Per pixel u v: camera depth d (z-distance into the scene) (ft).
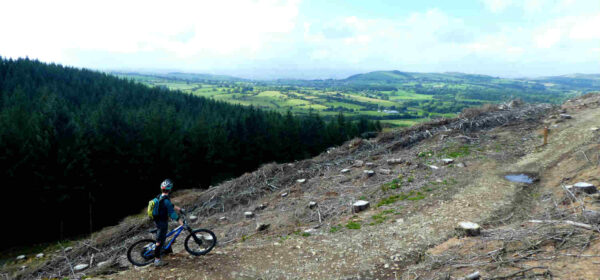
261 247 26.68
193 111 274.16
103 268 31.37
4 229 78.84
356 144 68.95
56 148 90.58
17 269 52.16
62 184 87.40
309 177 55.21
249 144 151.53
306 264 22.94
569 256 17.52
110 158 102.37
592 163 35.83
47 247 73.51
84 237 80.28
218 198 54.19
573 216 23.08
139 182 108.37
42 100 202.90
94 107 228.02
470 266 19.11
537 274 16.51
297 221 35.81
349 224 30.99
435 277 18.80
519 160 45.39
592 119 60.49
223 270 22.13
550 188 33.45
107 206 99.66
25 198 82.89
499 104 89.10
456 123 69.92
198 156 134.72
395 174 46.21
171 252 24.68
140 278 21.02
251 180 57.77
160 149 117.29
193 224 45.98
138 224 49.34
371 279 20.34
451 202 32.65
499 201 31.50
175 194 65.16
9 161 80.84
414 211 31.83
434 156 51.52
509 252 19.75
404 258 22.53
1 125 88.38
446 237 24.91
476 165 44.65
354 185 45.70
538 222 23.62
